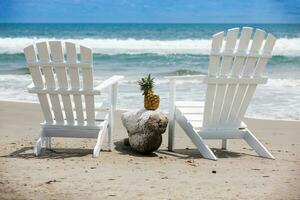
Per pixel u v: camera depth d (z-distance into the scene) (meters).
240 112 4.27
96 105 4.55
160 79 11.23
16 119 6.00
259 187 3.25
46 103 4.15
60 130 4.21
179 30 31.06
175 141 4.89
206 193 3.11
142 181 3.35
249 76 4.16
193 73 12.09
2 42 20.94
